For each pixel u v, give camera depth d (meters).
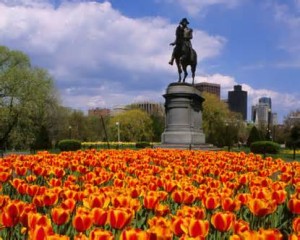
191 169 9.69
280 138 97.81
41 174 8.86
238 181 7.91
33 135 58.19
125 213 4.17
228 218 4.21
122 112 103.12
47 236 3.38
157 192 5.93
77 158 12.19
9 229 4.66
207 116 82.81
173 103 33.66
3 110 55.38
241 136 107.75
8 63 61.19
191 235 3.82
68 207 5.07
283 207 6.42
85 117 110.75
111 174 8.31
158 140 96.94
